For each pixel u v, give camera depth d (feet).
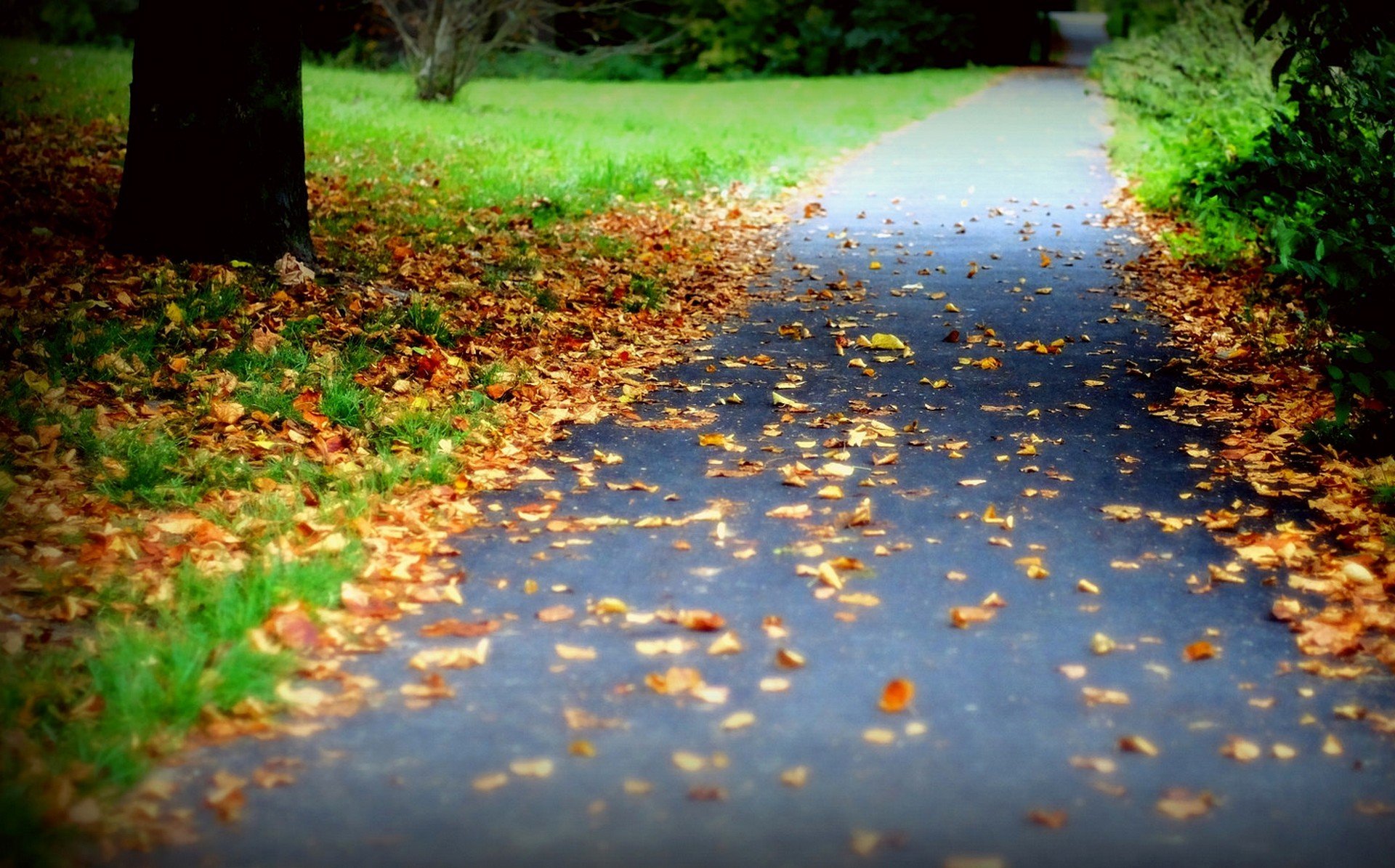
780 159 56.34
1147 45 85.61
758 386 24.64
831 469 19.54
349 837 10.36
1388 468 19.12
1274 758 11.80
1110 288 33.24
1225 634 14.35
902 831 10.55
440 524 17.42
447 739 11.95
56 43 85.92
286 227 28.71
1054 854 10.27
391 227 36.14
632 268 34.09
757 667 13.46
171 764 11.39
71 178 36.52
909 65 119.44
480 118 63.52
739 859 10.12
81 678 12.73
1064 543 16.94
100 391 21.38
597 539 17.04
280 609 14.07
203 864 9.97
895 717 12.42
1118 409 23.11
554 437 21.35
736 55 115.55
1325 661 13.74
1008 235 40.65
